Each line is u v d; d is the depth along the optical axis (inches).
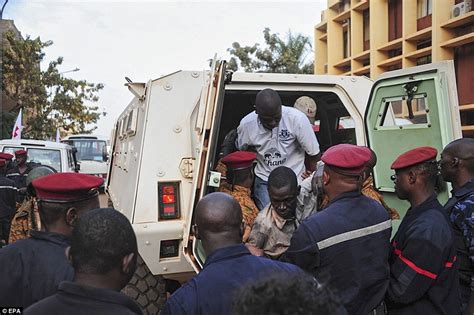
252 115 153.8
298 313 40.0
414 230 90.9
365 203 93.5
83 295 60.6
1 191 217.6
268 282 42.9
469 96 343.0
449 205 106.1
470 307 96.8
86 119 1178.6
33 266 77.7
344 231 88.2
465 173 106.2
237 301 43.9
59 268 77.3
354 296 87.4
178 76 141.0
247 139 153.8
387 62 422.0
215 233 78.4
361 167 92.5
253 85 163.6
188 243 119.3
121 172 211.9
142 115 144.3
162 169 134.6
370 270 89.0
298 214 129.6
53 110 1094.4
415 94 141.9
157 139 136.3
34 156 378.0
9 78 926.4
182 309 72.3
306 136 150.2
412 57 392.2
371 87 173.8
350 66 506.6
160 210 132.0
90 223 63.8
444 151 109.2
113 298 61.0
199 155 118.6
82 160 740.0
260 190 154.3
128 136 189.0
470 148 105.4
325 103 194.2
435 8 357.1
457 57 354.9
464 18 331.9
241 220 81.2
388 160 155.3
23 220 149.3
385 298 95.8
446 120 131.7
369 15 461.4
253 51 831.7
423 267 88.6
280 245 120.6
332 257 87.4
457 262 94.8
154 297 140.3
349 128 184.9
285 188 114.9
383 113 156.4
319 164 129.7
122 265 64.6
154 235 129.3
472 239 99.3
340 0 514.0
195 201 118.9
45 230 84.6
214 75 118.6
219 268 74.8
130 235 65.9
